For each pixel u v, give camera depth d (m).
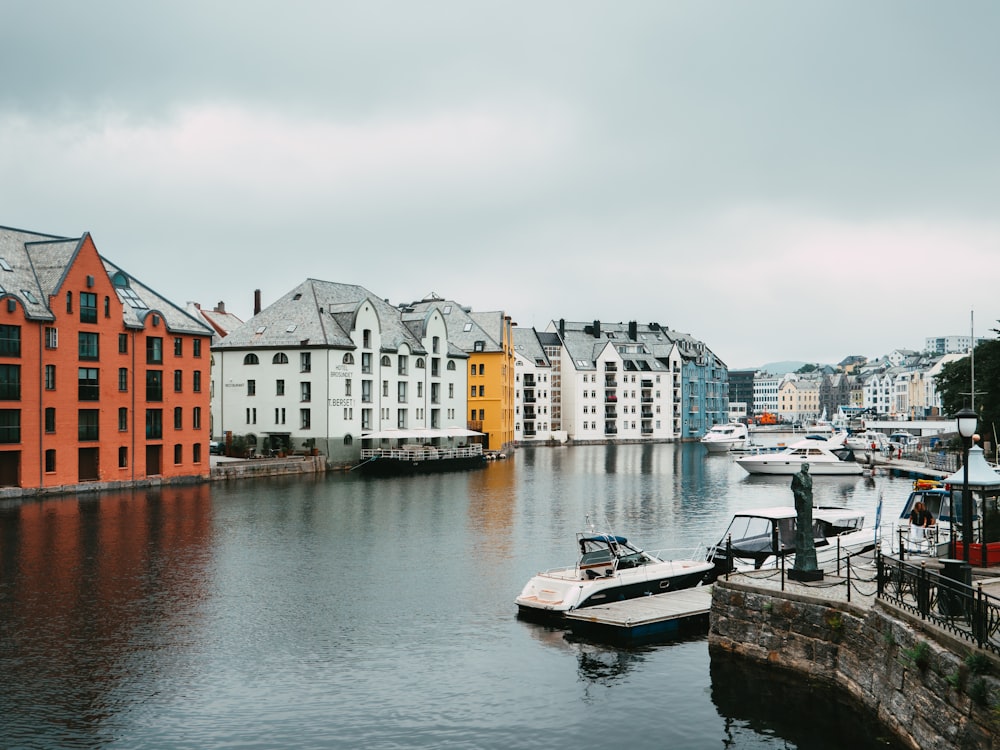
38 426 65.44
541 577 31.81
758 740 20.66
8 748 20.16
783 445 137.50
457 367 119.81
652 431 185.25
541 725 21.73
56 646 27.58
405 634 29.12
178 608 32.25
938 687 17.22
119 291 75.44
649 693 23.58
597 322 187.62
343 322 98.75
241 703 23.11
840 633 22.42
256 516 55.94
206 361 81.06
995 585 22.12
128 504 61.38
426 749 20.48
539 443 171.75
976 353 101.69
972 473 25.44
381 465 94.06
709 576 34.62
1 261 66.75
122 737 20.91
